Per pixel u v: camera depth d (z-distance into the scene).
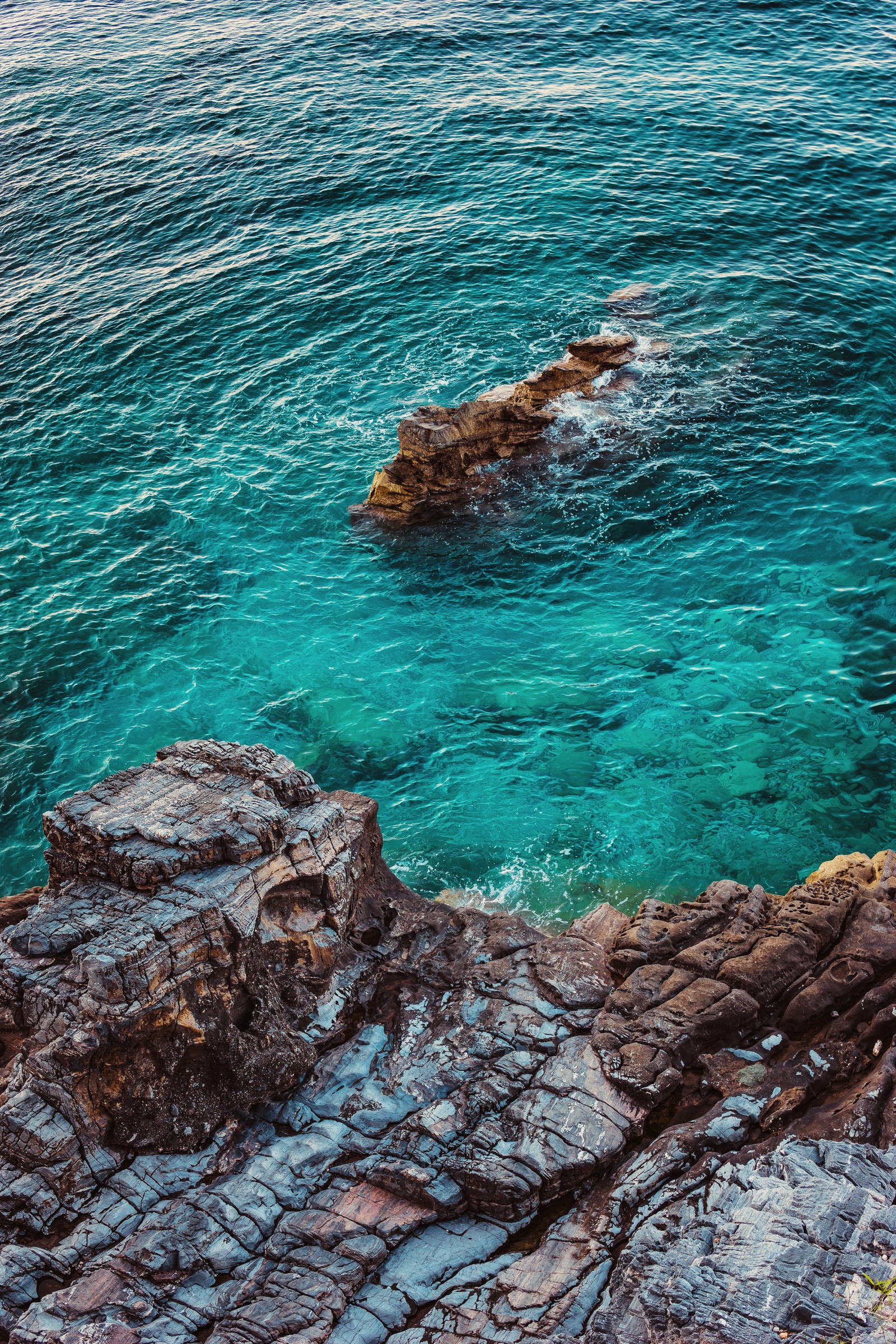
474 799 21.41
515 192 42.75
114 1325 11.47
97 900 14.23
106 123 51.28
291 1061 14.24
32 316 38.81
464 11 60.00
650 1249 11.41
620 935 16.12
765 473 29.17
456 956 16.25
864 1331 9.79
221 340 36.56
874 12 56.88
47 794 22.58
